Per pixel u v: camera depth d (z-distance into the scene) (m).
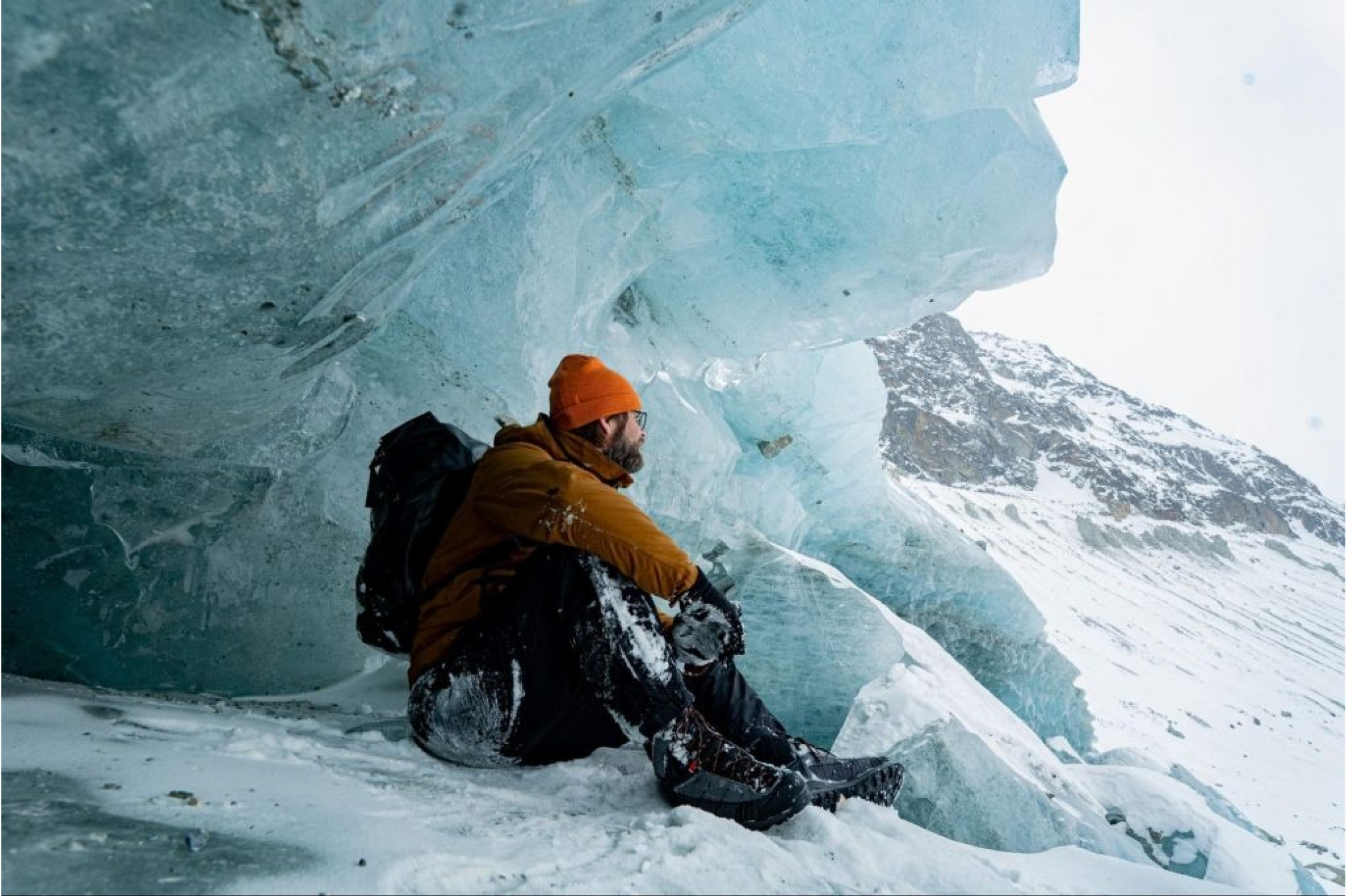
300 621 2.70
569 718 1.88
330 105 1.75
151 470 2.39
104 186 1.61
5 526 2.21
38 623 2.26
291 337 2.11
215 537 2.53
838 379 5.45
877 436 5.76
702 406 4.71
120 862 1.23
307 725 2.13
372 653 2.93
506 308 2.95
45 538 2.26
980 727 3.35
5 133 1.48
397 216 2.02
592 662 1.76
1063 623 25.94
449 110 1.91
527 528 1.78
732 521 4.18
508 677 1.83
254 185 1.75
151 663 2.44
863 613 3.66
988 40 3.25
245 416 2.32
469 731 1.87
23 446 2.23
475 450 2.12
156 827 1.35
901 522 6.06
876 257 3.78
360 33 1.70
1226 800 5.24
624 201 3.40
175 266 1.79
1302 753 18.84
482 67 1.92
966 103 3.30
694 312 4.05
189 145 1.64
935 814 2.88
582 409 1.93
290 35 1.62
